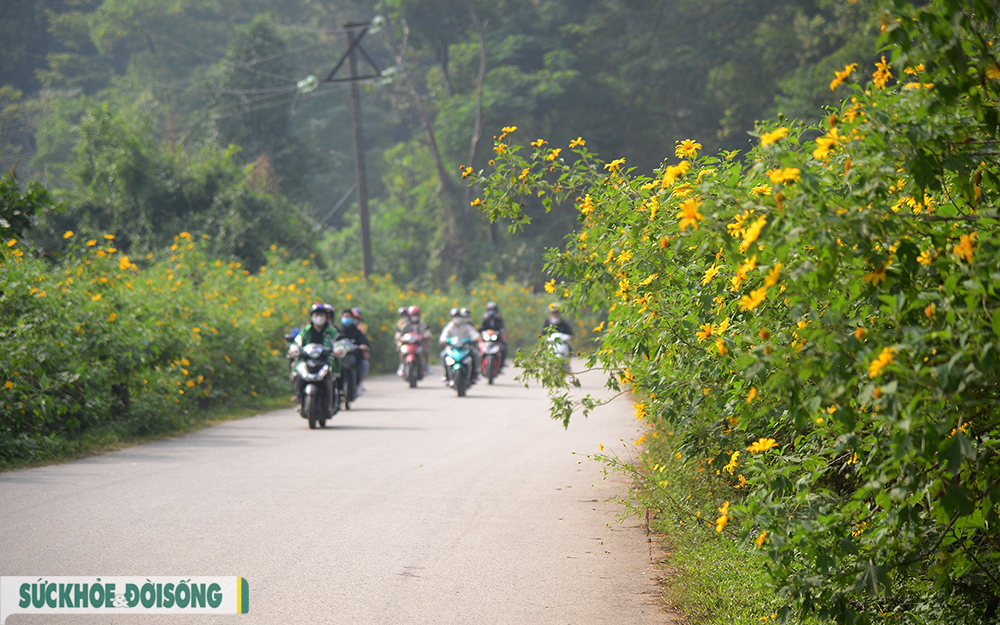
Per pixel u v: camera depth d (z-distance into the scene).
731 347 8.48
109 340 22.19
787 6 84.12
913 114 6.81
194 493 15.91
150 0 115.81
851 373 6.53
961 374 5.81
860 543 7.11
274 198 58.47
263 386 33.69
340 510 14.68
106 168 52.41
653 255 11.04
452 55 87.12
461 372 36.75
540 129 85.44
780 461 7.74
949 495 6.25
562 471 18.58
